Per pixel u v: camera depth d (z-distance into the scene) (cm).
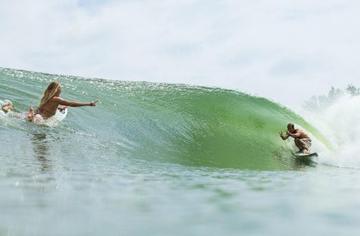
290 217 366
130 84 2344
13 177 611
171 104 2123
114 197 471
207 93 2350
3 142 1117
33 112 1455
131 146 1467
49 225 331
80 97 1945
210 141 1812
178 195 497
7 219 349
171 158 1399
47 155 1009
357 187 584
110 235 303
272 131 2100
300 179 745
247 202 447
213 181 680
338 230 318
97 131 1542
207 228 326
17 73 2120
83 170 781
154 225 335
